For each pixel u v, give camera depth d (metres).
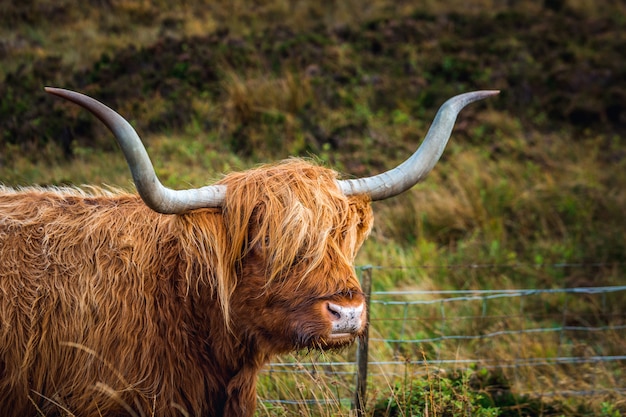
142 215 4.84
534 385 7.05
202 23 16.58
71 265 4.57
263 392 6.31
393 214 10.33
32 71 12.81
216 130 11.96
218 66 13.47
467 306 8.34
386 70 14.40
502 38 15.87
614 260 9.57
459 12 17.19
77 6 16.77
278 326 4.39
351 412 5.42
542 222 10.30
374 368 7.00
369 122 12.62
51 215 4.77
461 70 14.51
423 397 5.78
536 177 11.53
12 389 4.47
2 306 4.41
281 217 4.33
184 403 4.65
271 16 17.30
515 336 7.93
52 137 11.12
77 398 4.52
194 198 4.31
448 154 12.12
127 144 3.78
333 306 4.20
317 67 13.83
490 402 6.44
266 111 12.26
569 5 18.03
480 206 10.38
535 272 9.19
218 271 4.38
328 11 17.67
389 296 8.36
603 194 11.08
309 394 6.15
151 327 4.54
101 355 4.48
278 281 4.35
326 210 4.38
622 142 13.13
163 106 12.35
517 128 12.98
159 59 13.52
